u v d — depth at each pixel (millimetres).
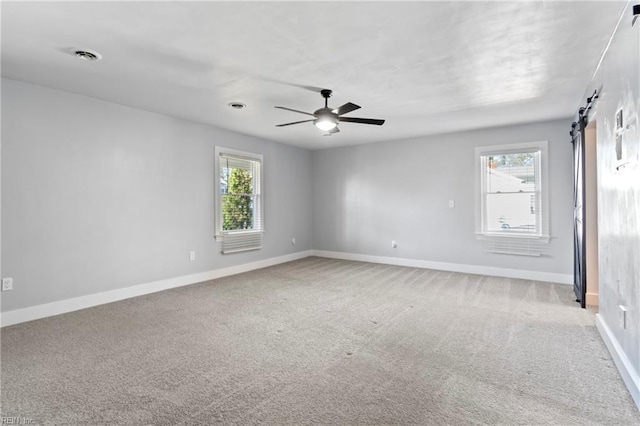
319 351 2643
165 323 3270
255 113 4492
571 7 2102
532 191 5023
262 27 2330
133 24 2283
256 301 3990
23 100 3334
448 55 2779
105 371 2326
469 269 5551
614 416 1816
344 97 3838
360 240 6762
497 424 1754
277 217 6496
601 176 2783
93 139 3855
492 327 3123
